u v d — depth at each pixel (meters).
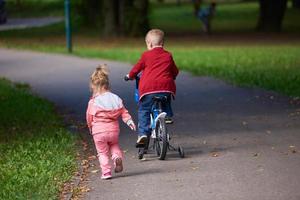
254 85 32.09
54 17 113.00
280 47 56.28
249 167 15.86
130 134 20.91
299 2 122.12
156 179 15.07
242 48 55.66
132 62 44.41
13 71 41.16
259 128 21.08
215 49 55.03
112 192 14.13
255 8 127.81
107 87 15.45
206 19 73.00
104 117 15.20
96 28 82.94
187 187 14.28
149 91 16.59
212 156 17.23
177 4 147.25
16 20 106.38
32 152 18.08
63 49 56.19
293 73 36.31
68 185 14.68
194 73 37.53
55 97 30.14
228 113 24.25
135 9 70.25
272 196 13.35
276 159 16.61
